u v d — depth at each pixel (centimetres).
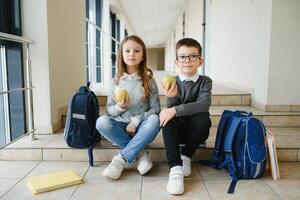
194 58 179
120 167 170
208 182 169
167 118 168
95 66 568
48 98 230
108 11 651
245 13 336
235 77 379
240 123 175
